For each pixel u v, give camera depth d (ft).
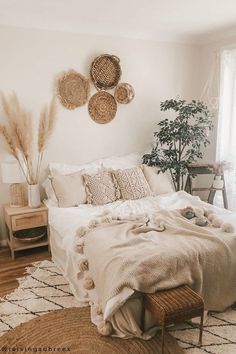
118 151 13.17
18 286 8.64
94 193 10.80
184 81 14.02
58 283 8.75
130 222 8.53
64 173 11.35
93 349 6.32
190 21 10.81
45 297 8.08
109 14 9.93
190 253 6.89
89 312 7.45
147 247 7.05
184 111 12.15
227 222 8.25
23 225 10.19
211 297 7.23
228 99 12.58
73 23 10.88
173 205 10.44
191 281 6.75
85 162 12.50
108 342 6.48
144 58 12.84
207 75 13.78
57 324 7.05
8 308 7.64
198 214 8.86
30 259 10.28
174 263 6.64
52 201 10.88
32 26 10.51
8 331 6.85
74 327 6.94
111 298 6.23
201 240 7.41
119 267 6.46
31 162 11.15
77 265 7.95
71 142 12.03
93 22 10.85
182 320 5.96
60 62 11.25
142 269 6.38
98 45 11.80
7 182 10.33
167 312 5.75
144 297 6.39
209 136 14.01
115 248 7.06
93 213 9.73
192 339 6.59
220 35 12.55
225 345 6.43
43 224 10.50
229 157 12.76
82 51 11.55
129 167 12.53
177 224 8.30
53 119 11.35
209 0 8.69
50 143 11.62
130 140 13.34
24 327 6.97
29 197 10.50
